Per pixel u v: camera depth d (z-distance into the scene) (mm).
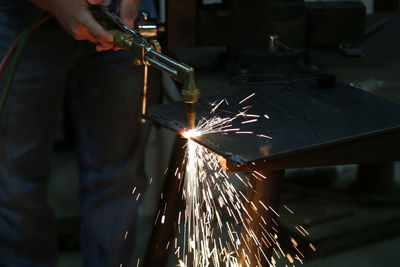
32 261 2189
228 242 2490
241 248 1561
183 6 2025
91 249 2295
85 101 2117
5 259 2160
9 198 2053
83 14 1631
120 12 1733
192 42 2066
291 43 2033
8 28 1878
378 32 2457
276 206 1500
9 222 2098
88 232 2275
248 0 1962
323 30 2117
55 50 1938
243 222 1542
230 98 1619
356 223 2596
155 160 2705
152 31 1676
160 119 1481
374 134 1384
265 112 1516
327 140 1348
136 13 1769
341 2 2178
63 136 3158
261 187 1470
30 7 1855
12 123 1965
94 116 2127
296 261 2471
